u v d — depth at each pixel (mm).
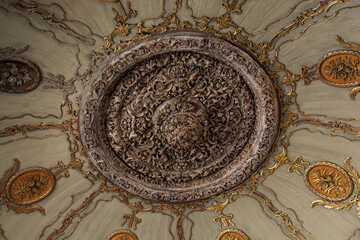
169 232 6828
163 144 6164
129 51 5340
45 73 5461
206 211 6789
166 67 5641
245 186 6512
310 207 6277
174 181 6469
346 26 5125
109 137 6043
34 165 6008
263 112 5828
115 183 6340
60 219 6359
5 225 5953
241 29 5250
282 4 5016
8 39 5102
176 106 5867
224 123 6043
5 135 5668
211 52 5398
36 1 4832
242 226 6734
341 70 5426
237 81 5691
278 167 6312
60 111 5742
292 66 5559
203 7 5070
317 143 6020
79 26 5145
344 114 5703
